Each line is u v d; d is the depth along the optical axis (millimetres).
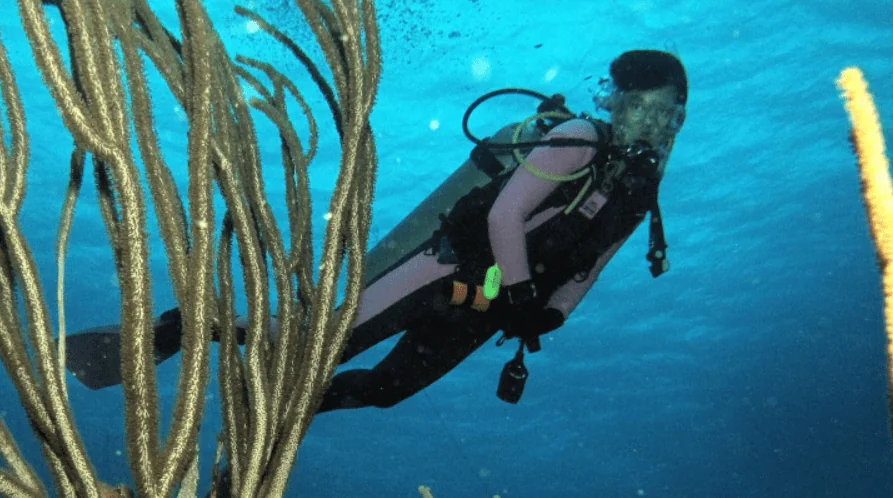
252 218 1761
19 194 1350
